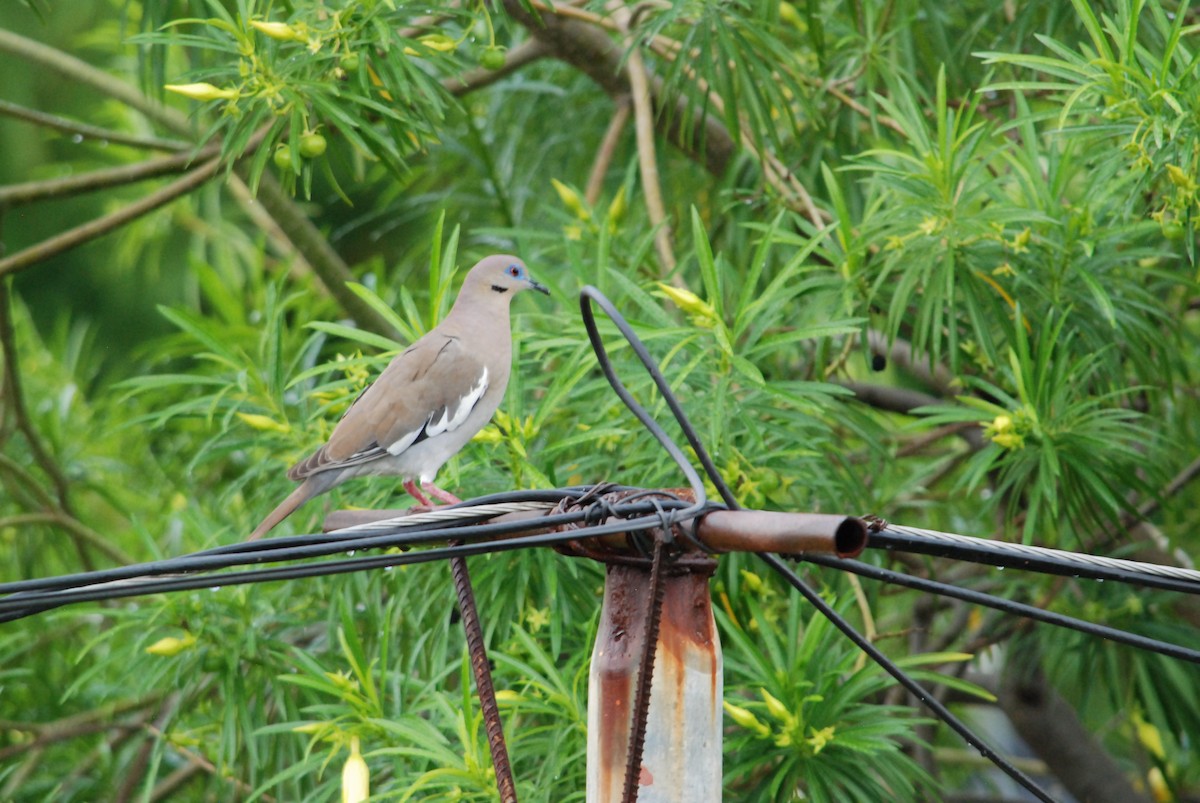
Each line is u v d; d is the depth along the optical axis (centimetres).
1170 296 1229
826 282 993
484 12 1082
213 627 1002
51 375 1501
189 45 937
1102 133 905
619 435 927
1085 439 919
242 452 1323
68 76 1382
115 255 1961
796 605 884
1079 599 1181
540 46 1296
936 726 1388
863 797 848
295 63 933
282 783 1066
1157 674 1176
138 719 1280
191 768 1278
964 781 1703
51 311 1991
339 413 1091
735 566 954
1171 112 893
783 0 1312
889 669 692
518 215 1438
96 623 1325
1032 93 1197
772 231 891
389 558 579
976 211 1048
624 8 1280
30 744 1223
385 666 900
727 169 1259
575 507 601
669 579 581
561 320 980
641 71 1209
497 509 629
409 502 976
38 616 1276
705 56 1092
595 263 1121
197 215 1583
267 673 1031
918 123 980
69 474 1430
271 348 1055
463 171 1522
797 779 863
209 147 1237
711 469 585
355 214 2014
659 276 1166
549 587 879
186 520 1087
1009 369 1031
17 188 1205
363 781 708
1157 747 1542
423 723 857
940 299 945
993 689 1465
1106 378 1113
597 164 1290
